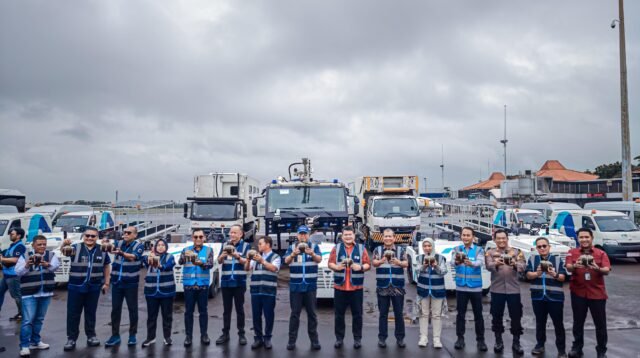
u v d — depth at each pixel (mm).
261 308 7035
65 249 6973
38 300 6914
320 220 14398
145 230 18656
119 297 7137
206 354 6695
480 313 6859
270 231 14586
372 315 9266
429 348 6949
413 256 12031
